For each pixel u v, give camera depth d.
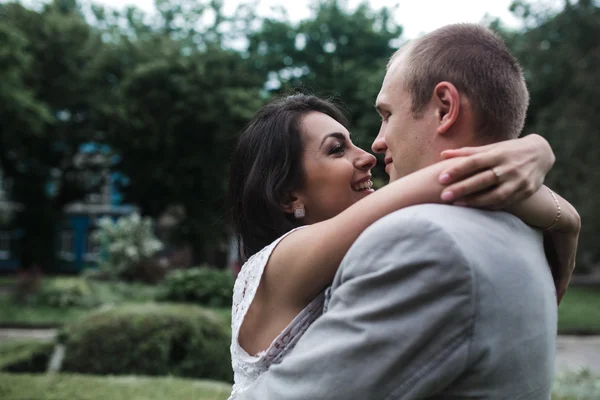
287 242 1.19
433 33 1.16
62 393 4.06
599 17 19.42
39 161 24.06
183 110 21.22
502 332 0.93
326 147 1.40
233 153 1.55
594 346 10.20
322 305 1.17
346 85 20.91
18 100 17.28
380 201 1.06
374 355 0.91
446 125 1.09
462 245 0.91
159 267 16.44
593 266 25.97
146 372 5.36
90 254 29.92
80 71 22.59
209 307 12.10
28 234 25.56
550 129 19.33
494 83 1.08
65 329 5.74
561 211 1.19
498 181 0.99
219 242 23.20
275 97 1.58
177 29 26.09
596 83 18.30
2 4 21.58
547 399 1.04
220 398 4.06
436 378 0.90
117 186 24.83
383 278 0.93
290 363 0.97
